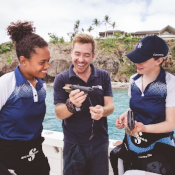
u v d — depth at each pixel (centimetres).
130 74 3488
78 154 151
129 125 116
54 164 207
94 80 156
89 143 153
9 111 111
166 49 122
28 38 108
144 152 123
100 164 158
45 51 110
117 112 1183
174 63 125
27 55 108
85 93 126
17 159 115
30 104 115
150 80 127
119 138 750
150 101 124
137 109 132
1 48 4141
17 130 114
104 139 160
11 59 3928
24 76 117
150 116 125
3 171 111
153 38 119
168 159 115
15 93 109
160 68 127
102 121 160
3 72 3909
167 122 117
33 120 120
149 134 122
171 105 117
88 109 153
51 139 196
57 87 155
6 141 113
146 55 119
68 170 154
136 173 118
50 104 1445
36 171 125
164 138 121
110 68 3547
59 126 943
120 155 137
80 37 143
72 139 155
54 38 4091
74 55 147
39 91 121
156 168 114
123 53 3716
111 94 165
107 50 3666
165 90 120
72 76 153
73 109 136
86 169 161
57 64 3741
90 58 150
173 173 111
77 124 153
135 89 135
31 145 120
